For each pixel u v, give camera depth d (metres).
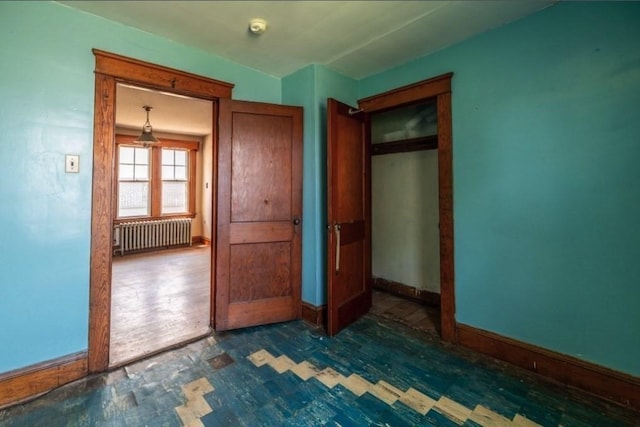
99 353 2.02
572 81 1.89
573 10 1.87
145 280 4.15
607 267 1.79
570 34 1.88
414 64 2.70
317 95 2.80
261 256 2.77
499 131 2.19
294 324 2.81
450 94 2.45
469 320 2.38
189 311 3.06
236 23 2.12
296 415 1.64
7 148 1.74
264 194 2.76
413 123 3.59
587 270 1.86
